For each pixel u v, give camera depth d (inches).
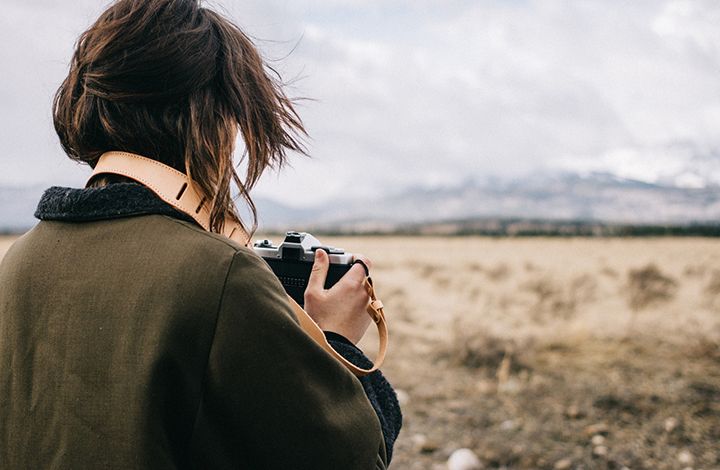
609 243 1683.1
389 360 280.4
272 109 47.3
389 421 49.9
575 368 244.2
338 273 54.2
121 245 39.8
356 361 48.6
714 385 210.7
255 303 37.9
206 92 43.4
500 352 261.6
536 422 185.9
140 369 36.5
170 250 38.7
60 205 42.7
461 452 161.5
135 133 42.4
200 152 42.0
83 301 39.2
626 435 171.8
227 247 39.2
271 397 37.4
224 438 38.1
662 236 1895.9
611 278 623.5
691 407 189.5
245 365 37.1
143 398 36.1
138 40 42.1
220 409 37.5
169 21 43.2
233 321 37.2
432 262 1112.2
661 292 392.8
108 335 37.9
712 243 1448.1
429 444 171.5
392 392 52.0
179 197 41.6
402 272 903.1
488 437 177.2
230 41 45.4
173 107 42.9
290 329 38.5
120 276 38.8
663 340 285.7
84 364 38.1
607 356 261.6
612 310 390.0
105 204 41.1
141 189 41.1
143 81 41.9
